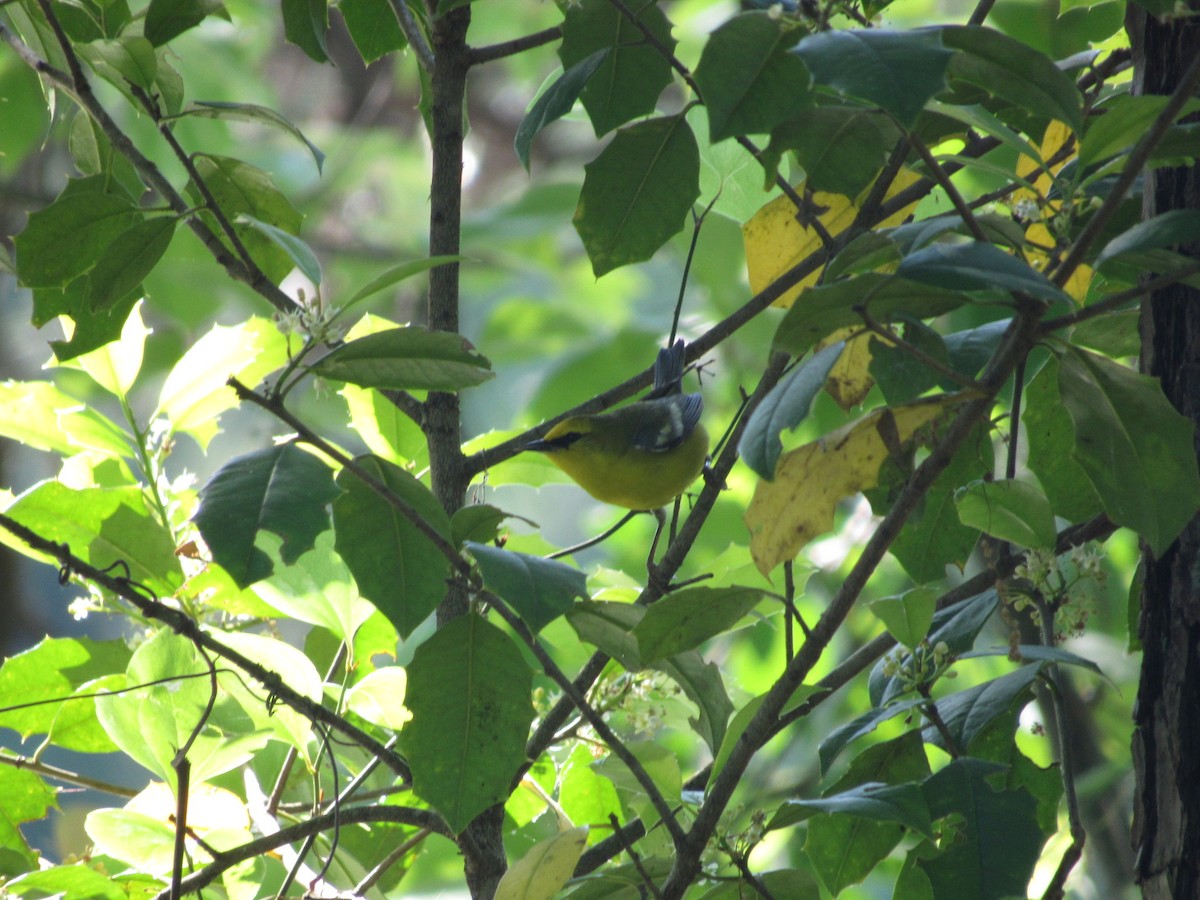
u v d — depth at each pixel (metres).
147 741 5.52
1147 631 4.57
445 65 5.92
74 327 5.91
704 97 3.86
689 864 4.37
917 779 5.19
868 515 12.79
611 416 8.57
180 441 17.44
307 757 5.45
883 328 3.59
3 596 14.19
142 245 5.31
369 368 4.56
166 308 14.95
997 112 6.02
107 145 6.42
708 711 5.13
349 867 6.20
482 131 22.39
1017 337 3.66
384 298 18.58
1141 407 4.09
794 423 3.57
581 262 18.38
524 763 4.78
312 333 4.41
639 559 13.89
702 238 14.52
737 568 6.53
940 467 3.74
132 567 5.59
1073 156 6.08
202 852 5.60
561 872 4.61
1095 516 5.39
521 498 19.17
